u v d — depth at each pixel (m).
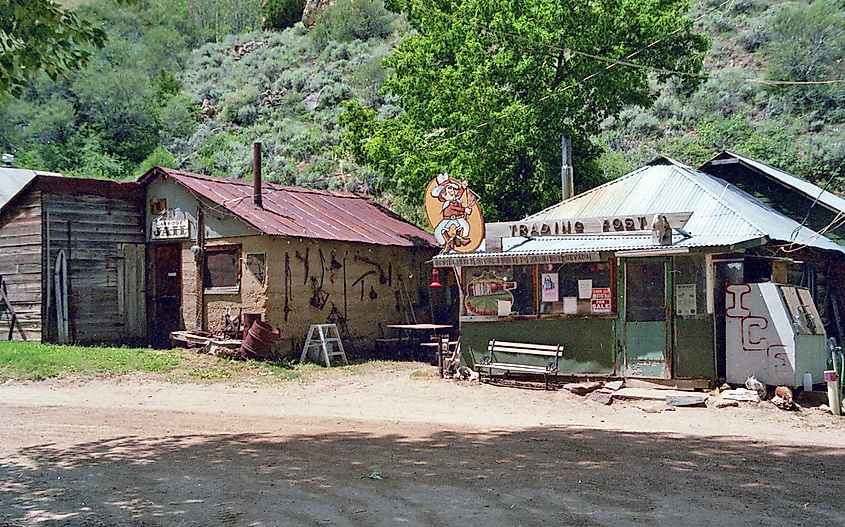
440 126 24.20
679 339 15.87
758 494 8.01
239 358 19.58
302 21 68.00
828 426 13.40
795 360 14.93
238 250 20.61
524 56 23.41
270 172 38.59
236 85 53.97
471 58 23.75
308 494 7.85
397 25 60.28
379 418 13.41
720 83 43.12
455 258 17.67
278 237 20.14
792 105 41.25
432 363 21.31
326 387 17.12
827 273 19.58
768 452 10.62
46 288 20.88
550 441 11.16
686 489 8.16
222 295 20.88
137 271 22.47
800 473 9.19
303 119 47.22
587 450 10.46
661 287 16.12
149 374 17.66
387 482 8.36
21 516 7.19
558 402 15.40
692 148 37.88
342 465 9.25
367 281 23.00
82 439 11.05
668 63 24.80
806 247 17.30
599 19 23.67
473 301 17.94
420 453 10.05
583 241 17.25
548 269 17.23
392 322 23.77
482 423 13.04
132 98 47.66
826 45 42.59
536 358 17.14
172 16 68.81
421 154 24.16
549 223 16.95
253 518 6.99
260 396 15.90
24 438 11.12
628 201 18.12
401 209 33.81
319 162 39.94
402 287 24.28
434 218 17.59
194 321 21.34
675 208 17.27
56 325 20.95
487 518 6.98
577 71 23.95
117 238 22.12
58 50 9.88
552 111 23.42
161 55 60.28
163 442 10.81
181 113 48.81
